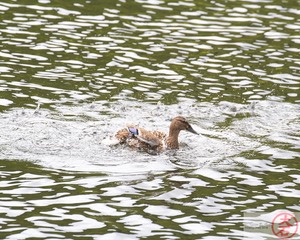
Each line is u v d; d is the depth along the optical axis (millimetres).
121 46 24109
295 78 22406
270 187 15609
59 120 18562
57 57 22938
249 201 14945
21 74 21516
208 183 15680
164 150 17375
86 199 14711
